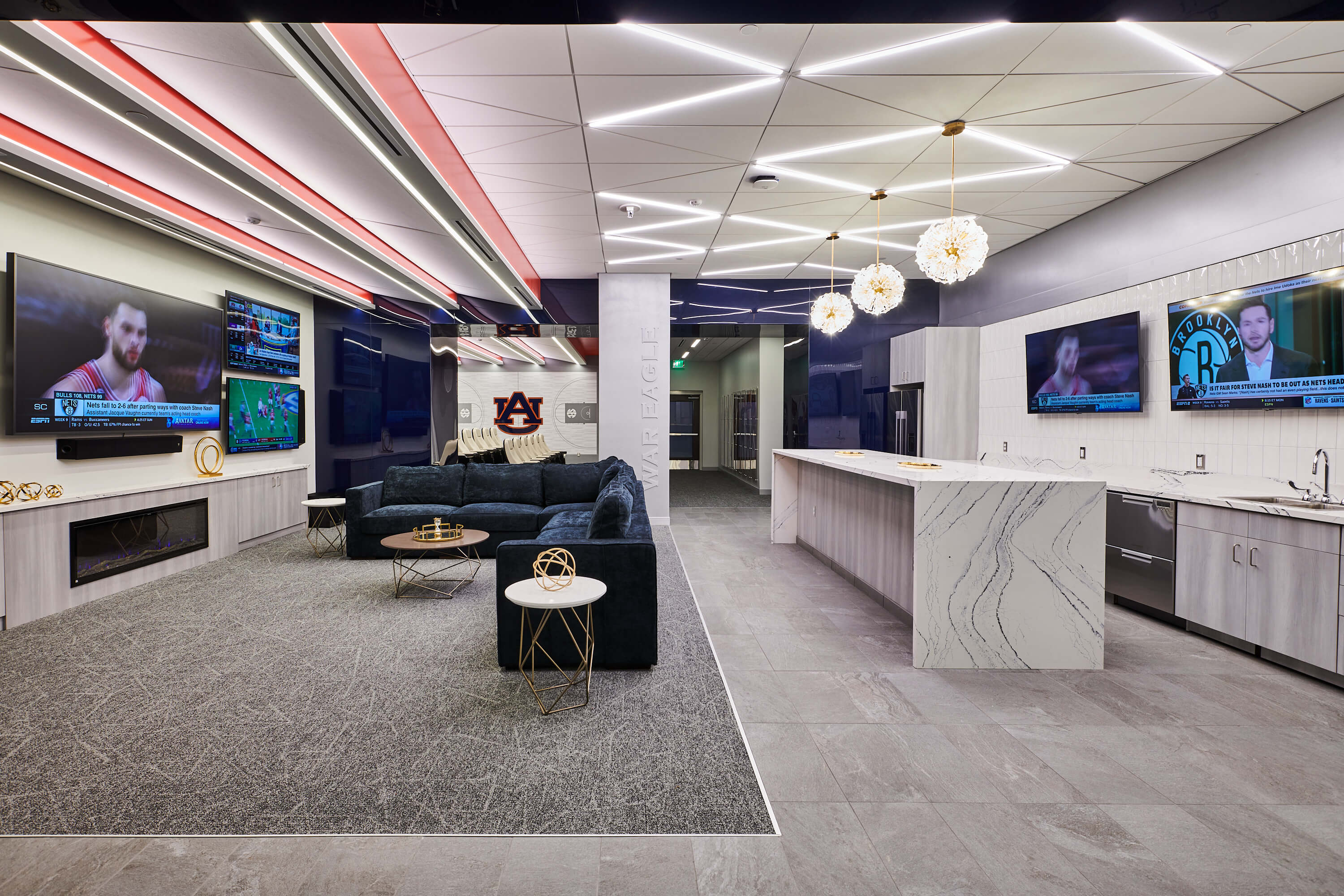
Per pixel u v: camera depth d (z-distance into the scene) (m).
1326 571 2.79
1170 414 4.51
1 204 3.80
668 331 7.77
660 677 2.95
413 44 3.07
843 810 1.92
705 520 7.96
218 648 3.29
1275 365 3.67
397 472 6.05
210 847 1.74
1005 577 3.06
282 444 6.63
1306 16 1.94
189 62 2.78
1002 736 2.38
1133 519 3.92
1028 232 6.15
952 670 3.04
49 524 3.79
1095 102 3.63
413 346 8.82
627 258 7.28
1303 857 1.70
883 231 6.23
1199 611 3.46
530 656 3.03
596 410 16.03
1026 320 6.30
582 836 1.79
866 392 8.38
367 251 5.53
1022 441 6.31
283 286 6.79
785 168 4.65
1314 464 3.24
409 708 2.60
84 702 2.64
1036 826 1.84
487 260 6.19
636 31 2.95
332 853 1.72
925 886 1.60
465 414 15.80
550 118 3.86
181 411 5.16
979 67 3.28
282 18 1.98
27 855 1.71
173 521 4.90
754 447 11.38
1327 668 2.79
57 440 4.14
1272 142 3.88
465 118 3.88
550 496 6.18
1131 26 2.91
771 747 2.30
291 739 2.33
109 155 3.70
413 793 2.00
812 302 8.31
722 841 1.78
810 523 5.86
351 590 4.45
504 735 2.38
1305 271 3.64
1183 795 2.00
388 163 3.78
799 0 1.93
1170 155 4.34
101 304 4.37
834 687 2.84
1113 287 5.24
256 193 4.04
